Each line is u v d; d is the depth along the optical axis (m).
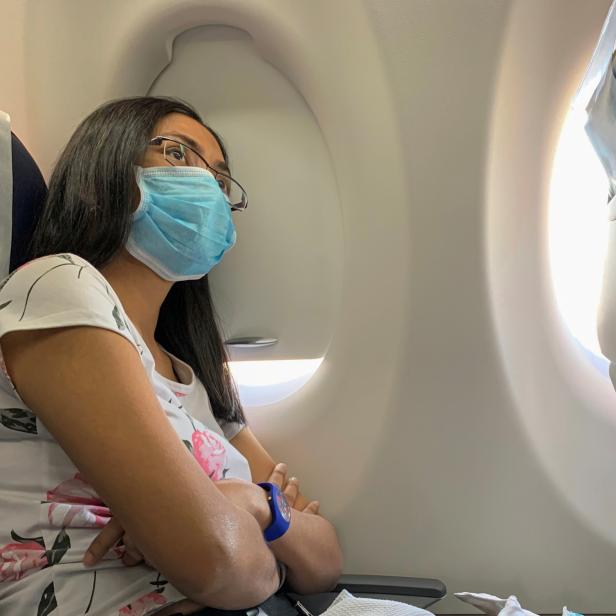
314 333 1.39
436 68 1.20
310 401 1.35
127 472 0.70
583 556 1.29
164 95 1.40
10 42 1.30
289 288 1.39
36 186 1.02
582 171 1.34
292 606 0.98
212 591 0.73
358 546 1.32
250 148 1.39
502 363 1.27
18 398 0.79
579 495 1.28
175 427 0.93
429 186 1.24
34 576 0.77
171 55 1.38
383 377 1.31
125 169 0.97
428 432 1.30
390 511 1.32
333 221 1.37
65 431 0.71
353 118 1.27
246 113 1.38
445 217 1.24
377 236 1.30
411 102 1.22
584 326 1.37
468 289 1.25
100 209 0.95
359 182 1.30
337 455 1.33
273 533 0.94
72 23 1.30
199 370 1.23
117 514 0.71
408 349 1.29
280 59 1.32
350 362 1.33
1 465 0.80
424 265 1.26
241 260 1.40
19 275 0.80
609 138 1.01
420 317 1.28
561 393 1.31
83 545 0.80
